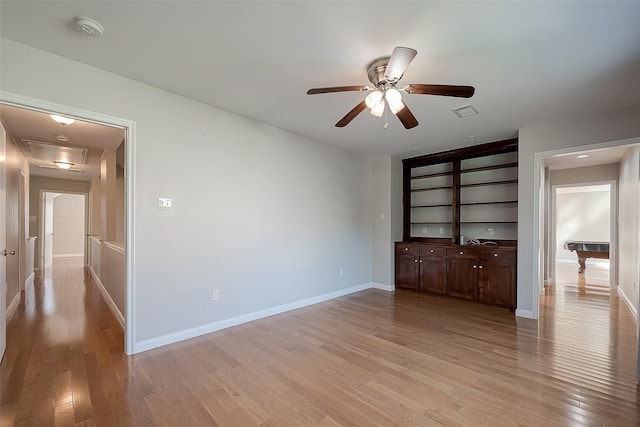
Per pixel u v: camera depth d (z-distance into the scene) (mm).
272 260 3785
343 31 1878
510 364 2479
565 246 7566
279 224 3875
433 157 5125
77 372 2299
